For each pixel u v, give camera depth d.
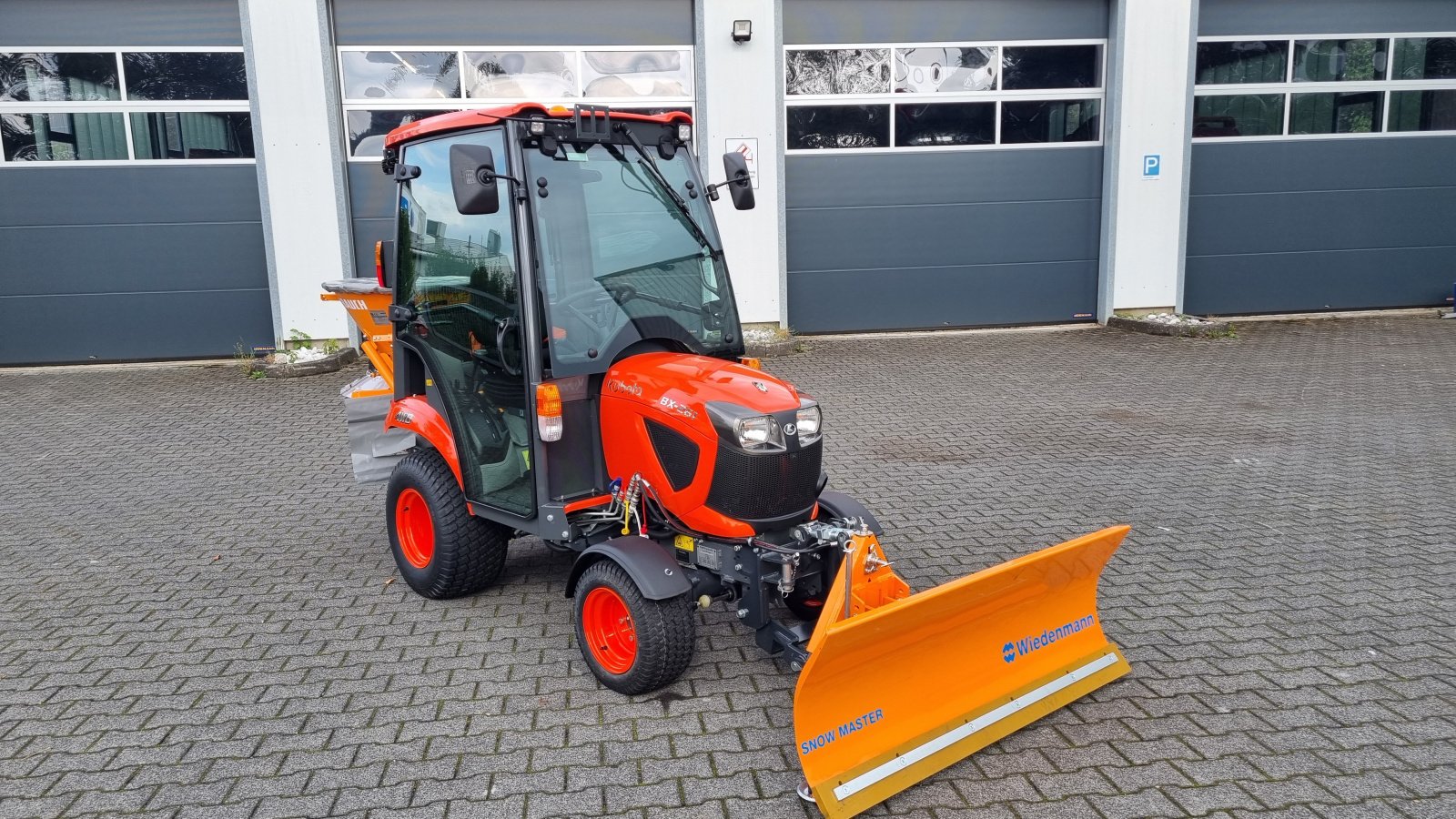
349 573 5.31
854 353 11.46
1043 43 12.06
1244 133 12.59
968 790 3.31
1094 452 7.44
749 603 3.86
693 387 3.91
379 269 5.48
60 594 5.05
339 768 3.46
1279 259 12.95
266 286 11.16
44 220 10.75
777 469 3.79
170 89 10.69
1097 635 4.10
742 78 11.43
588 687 4.03
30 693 4.03
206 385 10.10
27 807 3.25
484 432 4.43
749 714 3.80
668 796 3.28
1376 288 13.13
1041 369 10.52
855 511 4.24
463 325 4.43
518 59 11.21
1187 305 12.97
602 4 11.23
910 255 12.35
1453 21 12.50
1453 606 4.67
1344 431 7.89
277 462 7.48
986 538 5.67
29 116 10.58
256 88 10.59
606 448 4.22
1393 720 3.69
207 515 6.30
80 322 10.98
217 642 4.48
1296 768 3.39
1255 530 5.76
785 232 11.91
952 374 10.33
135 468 7.37
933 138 12.12
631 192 4.27
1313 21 12.38
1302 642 4.34
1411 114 12.71
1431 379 9.62
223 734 3.69
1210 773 3.37
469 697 3.96
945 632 3.45
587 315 4.13
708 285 4.49
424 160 4.60
